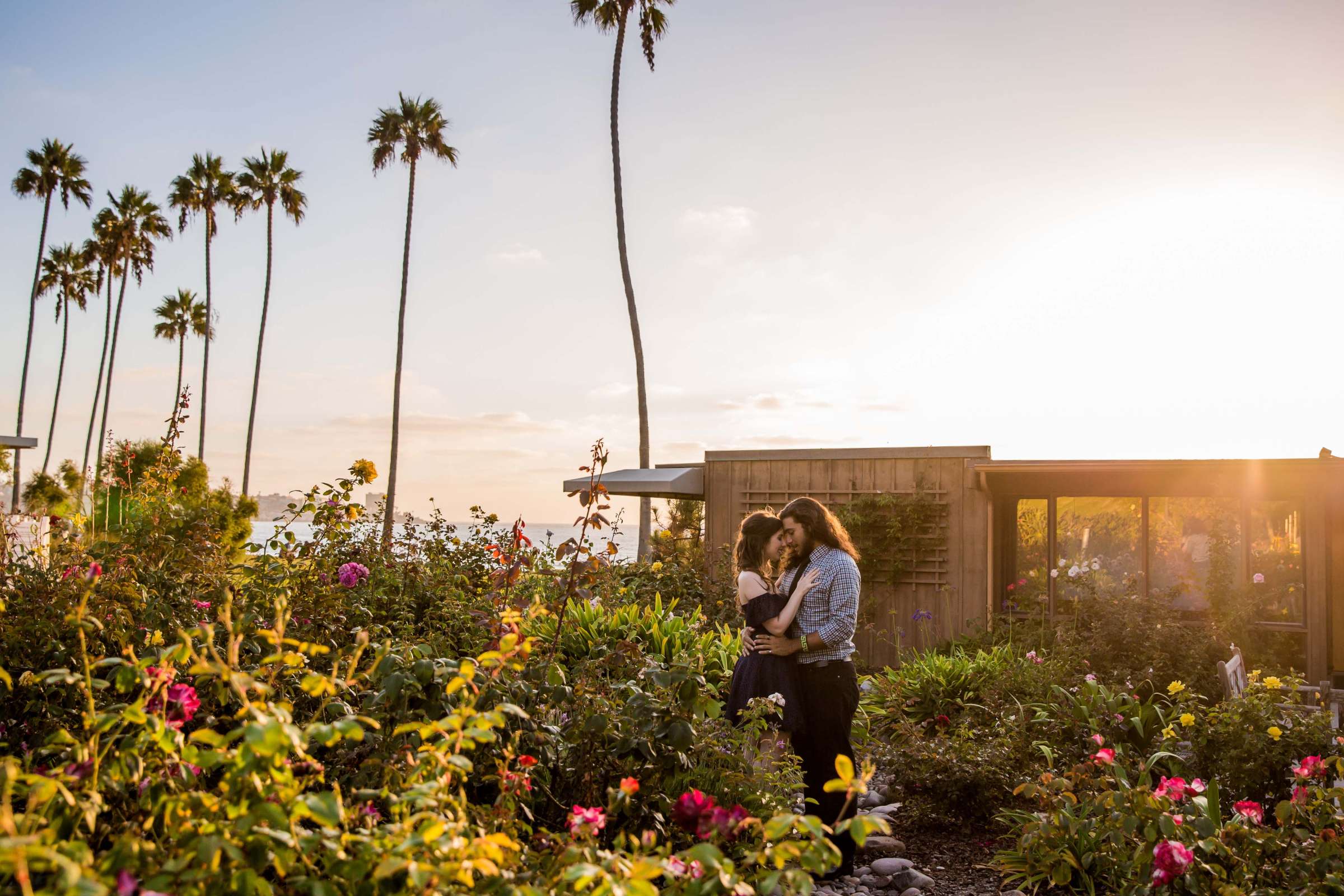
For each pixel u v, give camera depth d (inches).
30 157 1416.1
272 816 67.4
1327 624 366.9
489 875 75.4
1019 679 246.2
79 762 78.5
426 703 116.1
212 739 72.5
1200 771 175.9
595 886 76.7
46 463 1589.6
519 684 126.5
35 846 50.3
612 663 151.2
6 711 125.3
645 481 454.9
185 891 62.4
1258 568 390.0
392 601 212.4
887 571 424.5
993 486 429.7
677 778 135.0
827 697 157.1
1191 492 402.9
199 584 180.1
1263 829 129.3
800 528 164.2
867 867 166.7
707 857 72.8
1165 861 111.2
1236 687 216.7
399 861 65.0
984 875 164.7
